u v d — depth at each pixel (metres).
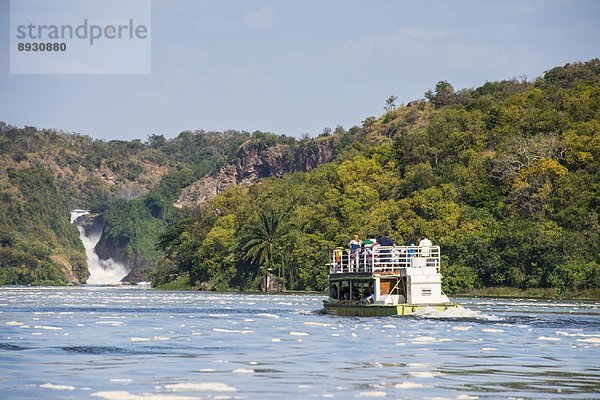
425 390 82.88
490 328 142.00
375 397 79.00
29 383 84.00
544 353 109.50
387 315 161.00
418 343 118.94
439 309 162.50
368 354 106.75
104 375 89.00
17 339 121.12
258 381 86.25
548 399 79.38
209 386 82.88
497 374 92.62
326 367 95.81
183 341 120.06
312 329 139.25
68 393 78.88
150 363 97.31
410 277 161.88
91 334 129.50
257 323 154.38
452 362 100.81
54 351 107.19
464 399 78.75
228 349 110.81
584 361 102.62
